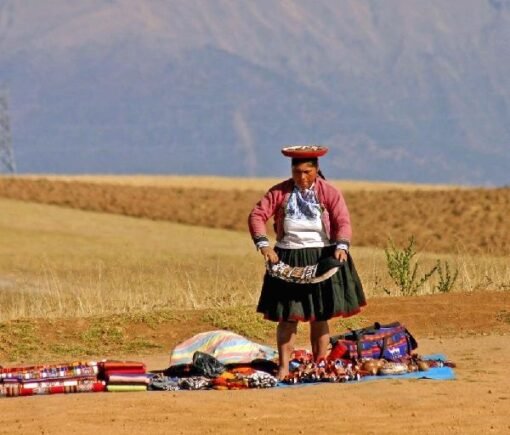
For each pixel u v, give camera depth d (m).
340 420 24.09
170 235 103.50
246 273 65.12
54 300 45.38
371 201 129.62
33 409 25.31
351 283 28.69
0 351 34.47
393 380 27.97
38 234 99.12
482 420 24.05
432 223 109.75
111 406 25.39
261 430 23.42
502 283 44.53
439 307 38.53
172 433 23.23
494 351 32.88
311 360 29.78
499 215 111.56
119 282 56.44
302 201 28.53
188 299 42.31
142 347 35.12
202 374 28.70
